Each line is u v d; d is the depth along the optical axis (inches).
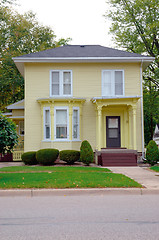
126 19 1027.3
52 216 254.4
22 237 197.9
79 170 536.4
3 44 1171.9
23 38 1230.9
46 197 341.7
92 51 822.5
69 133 740.7
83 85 780.6
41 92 774.5
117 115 791.1
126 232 207.8
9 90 1215.6
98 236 199.3
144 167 639.1
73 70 782.5
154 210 275.7
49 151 673.6
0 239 193.8
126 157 692.7
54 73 780.6
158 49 1037.2
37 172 500.4
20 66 804.0
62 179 412.8
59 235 201.8
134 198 335.3
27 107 770.8
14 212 269.7
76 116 761.0
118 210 276.1
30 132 767.7
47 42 1326.3
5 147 444.5
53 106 742.5
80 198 335.3
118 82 785.6
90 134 770.8
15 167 587.5
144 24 1019.3
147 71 1093.1
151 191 362.3
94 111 776.9
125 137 780.0
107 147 783.7
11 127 435.5
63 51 821.9
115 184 379.2
